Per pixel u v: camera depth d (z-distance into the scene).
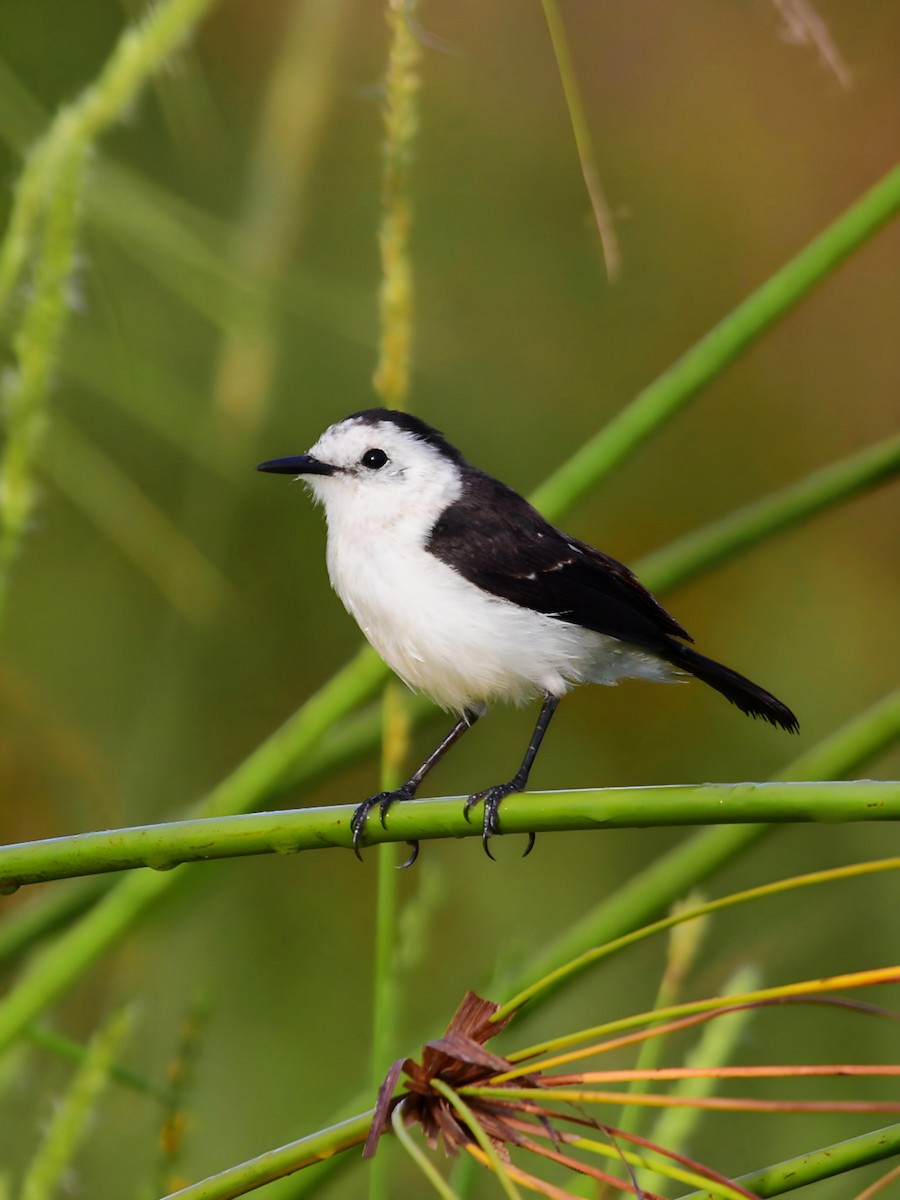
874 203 7.29
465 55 6.80
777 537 8.67
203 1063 12.23
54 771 10.52
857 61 15.09
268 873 13.73
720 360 7.48
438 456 9.30
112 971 11.07
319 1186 6.64
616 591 9.02
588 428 14.35
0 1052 6.35
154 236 8.02
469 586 8.81
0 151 7.64
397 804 6.04
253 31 11.34
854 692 15.24
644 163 15.06
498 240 14.24
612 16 14.77
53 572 13.02
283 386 12.88
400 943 6.93
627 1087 10.62
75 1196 9.55
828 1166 4.92
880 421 15.81
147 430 11.30
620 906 7.27
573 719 15.09
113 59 5.76
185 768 13.14
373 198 12.98
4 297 5.89
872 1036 12.59
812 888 13.40
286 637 13.86
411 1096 4.52
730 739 15.12
